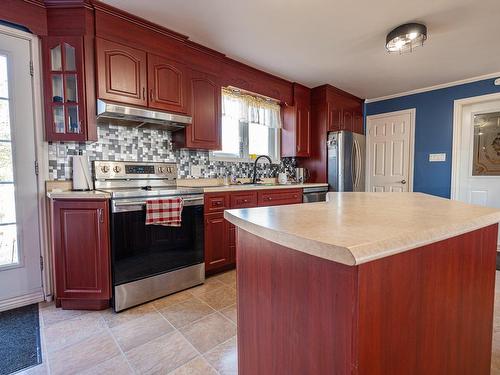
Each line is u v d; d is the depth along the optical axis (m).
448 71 3.29
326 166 3.87
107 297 1.95
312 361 0.70
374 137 4.44
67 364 1.42
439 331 0.84
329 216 0.92
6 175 2.00
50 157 2.15
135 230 2.03
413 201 1.40
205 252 2.53
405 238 0.63
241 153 3.53
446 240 0.86
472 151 3.58
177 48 2.49
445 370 0.88
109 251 1.96
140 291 2.06
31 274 2.09
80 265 1.94
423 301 0.77
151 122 2.45
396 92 4.12
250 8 2.06
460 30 2.35
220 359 1.47
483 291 1.07
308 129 3.95
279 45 2.65
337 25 2.28
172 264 2.24
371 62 3.03
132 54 2.22
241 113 3.30
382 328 0.65
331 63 3.06
